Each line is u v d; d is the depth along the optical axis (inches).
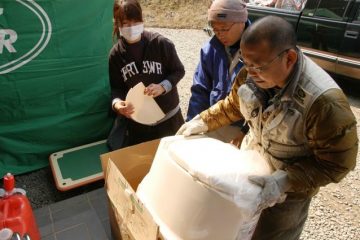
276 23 39.1
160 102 85.7
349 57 175.0
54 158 108.5
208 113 61.2
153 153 70.1
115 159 65.4
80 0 98.2
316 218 94.4
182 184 48.7
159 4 361.7
